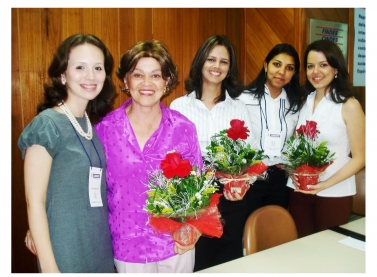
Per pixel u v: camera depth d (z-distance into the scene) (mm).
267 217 1560
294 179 1928
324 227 2004
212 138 1860
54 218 1152
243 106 2076
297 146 1876
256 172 1752
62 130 1158
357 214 2268
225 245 2064
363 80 3355
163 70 1359
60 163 1156
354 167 1916
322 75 1931
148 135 1442
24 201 2180
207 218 1291
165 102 2775
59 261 1154
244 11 3090
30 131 1112
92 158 1253
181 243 1271
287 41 2807
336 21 2984
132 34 2518
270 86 2195
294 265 1258
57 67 1194
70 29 2264
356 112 1891
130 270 1413
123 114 1436
